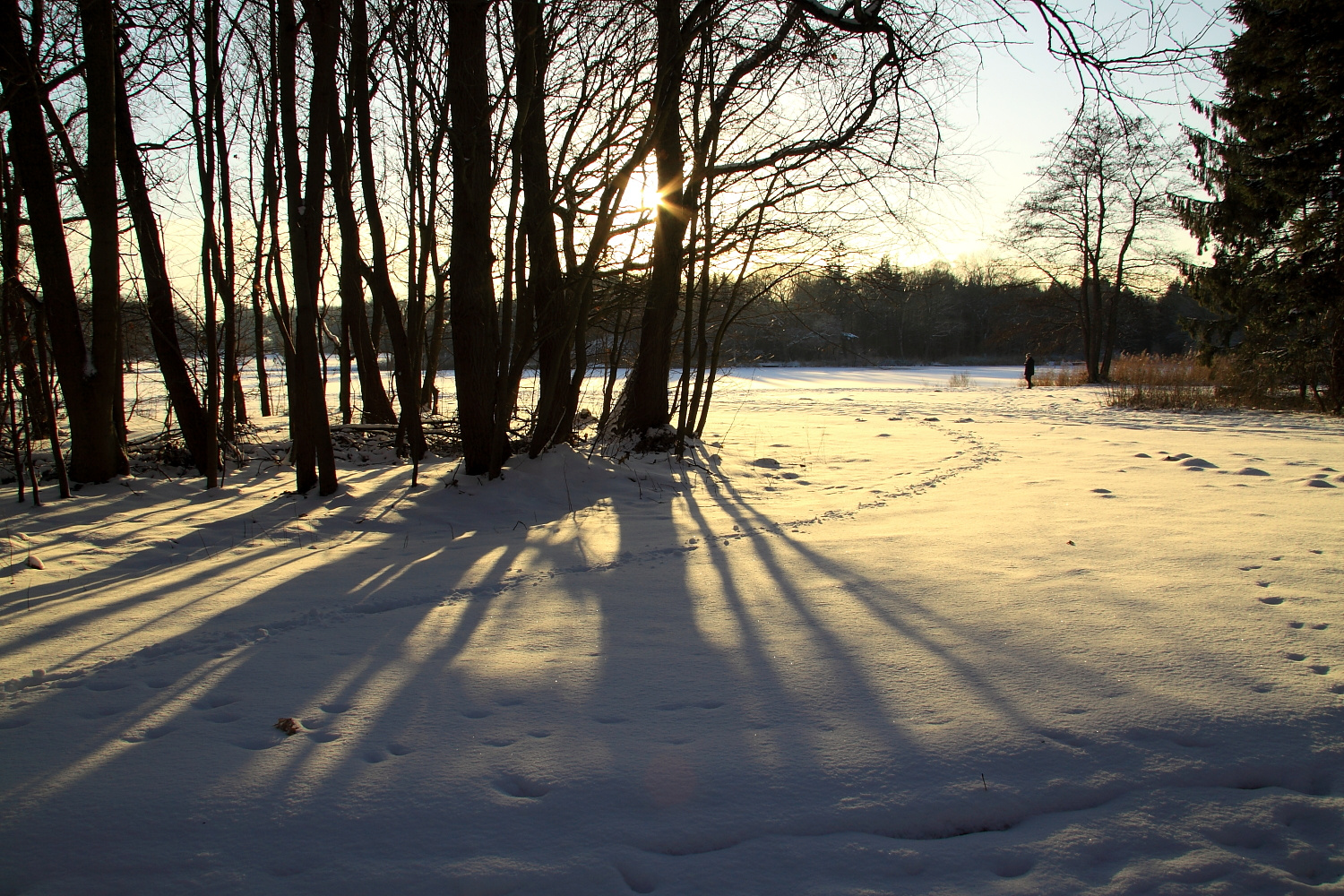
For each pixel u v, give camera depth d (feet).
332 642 12.19
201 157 26.43
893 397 83.51
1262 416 55.31
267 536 20.02
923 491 25.66
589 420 43.78
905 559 16.62
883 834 7.27
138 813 7.61
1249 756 8.40
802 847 7.08
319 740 8.96
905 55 25.80
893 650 11.43
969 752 8.52
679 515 22.47
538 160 27.55
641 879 6.69
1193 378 80.48
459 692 10.23
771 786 7.95
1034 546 17.53
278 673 10.92
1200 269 69.67
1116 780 8.04
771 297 34.83
